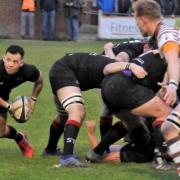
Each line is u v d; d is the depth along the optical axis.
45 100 27.92
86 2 63.50
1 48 45.81
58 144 19.97
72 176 15.45
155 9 15.60
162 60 15.42
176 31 15.17
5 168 16.39
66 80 16.50
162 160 16.33
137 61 15.68
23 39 54.56
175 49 14.81
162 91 15.03
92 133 17.42
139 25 15.86
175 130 14.12
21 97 17.59
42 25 54.94
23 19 54.38
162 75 15.46
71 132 16.11
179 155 14.07
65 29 56.12
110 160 17.36
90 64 16.64
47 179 15.20
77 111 16.17
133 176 15.58
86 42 53.19
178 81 14.91
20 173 15.82
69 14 54.00
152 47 16.31
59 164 16.31
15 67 16.81
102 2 55.31
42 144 20.08
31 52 43.84
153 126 16.30
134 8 15.90
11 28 56.53
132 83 15.42
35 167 16.52
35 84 17.70
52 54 43.09
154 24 15.61
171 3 54.78
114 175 15.66
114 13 55.31
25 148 18.16
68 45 49.75
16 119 17.45
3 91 17.48
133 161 17.30
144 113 15.47
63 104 16.36
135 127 16.66
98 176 15.51
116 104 15.76
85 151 19.06
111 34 55.59
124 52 17.53
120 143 19.31
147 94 15.40
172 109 15.42
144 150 17.31
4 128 17.75
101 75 16.50
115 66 15.67
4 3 56.16
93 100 28.28
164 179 15.29
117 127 16.89
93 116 24.92
